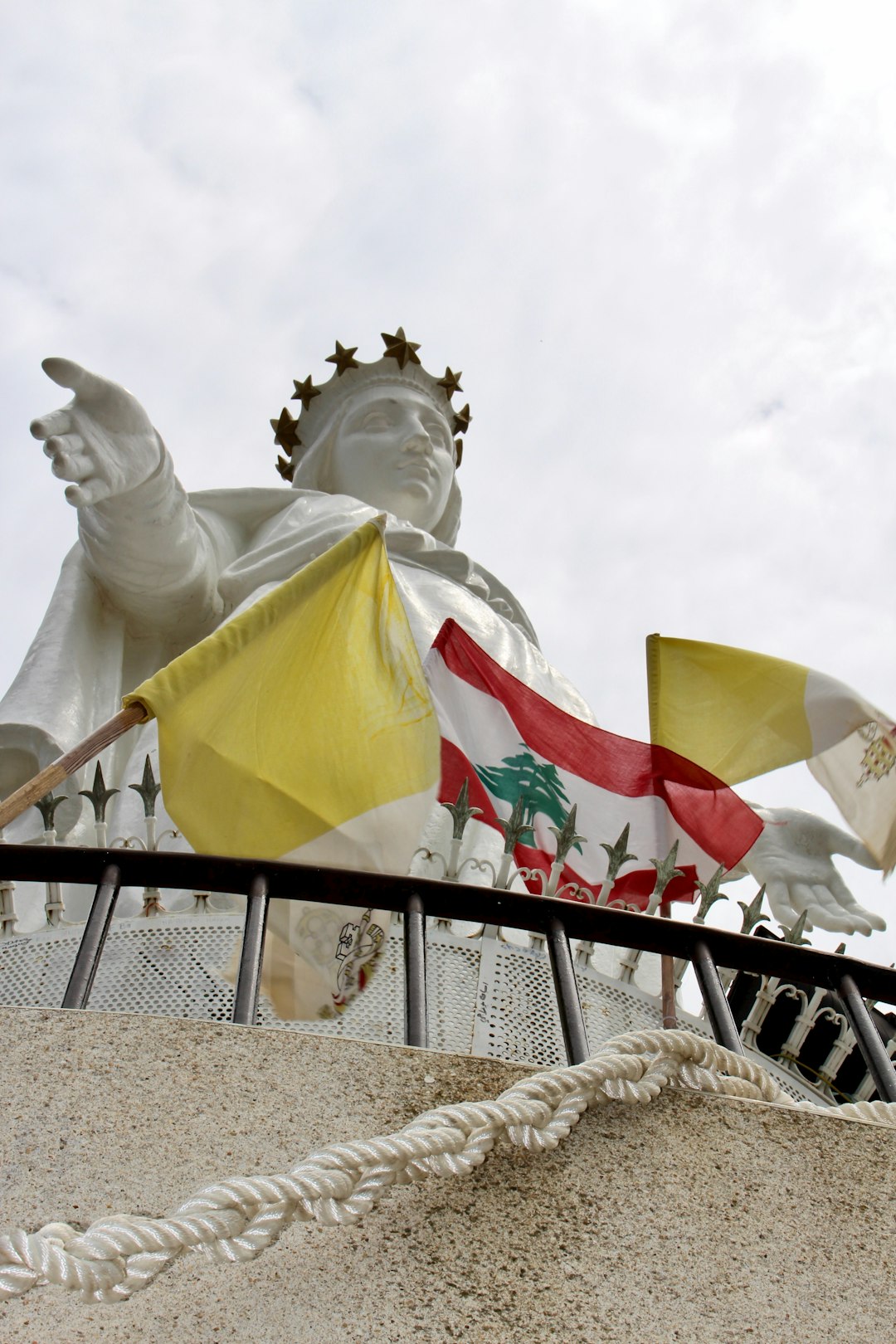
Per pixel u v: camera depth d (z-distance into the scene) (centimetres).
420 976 493
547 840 803
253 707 662
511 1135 388
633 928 529
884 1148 425
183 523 1235
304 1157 384
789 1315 365
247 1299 344
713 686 876
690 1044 436
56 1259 328
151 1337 333
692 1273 371
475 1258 363
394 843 662
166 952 724
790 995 780
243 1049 416
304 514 1478
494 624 1344
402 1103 409
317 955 608
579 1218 380
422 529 1642
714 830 811
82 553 1337
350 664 703
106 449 927
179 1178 374
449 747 837
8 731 1102
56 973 719
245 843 630
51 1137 380
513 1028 697
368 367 1741
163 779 624
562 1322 352
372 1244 362
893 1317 370
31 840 1048
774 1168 409
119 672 1274
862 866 980
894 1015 774
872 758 828
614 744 845
